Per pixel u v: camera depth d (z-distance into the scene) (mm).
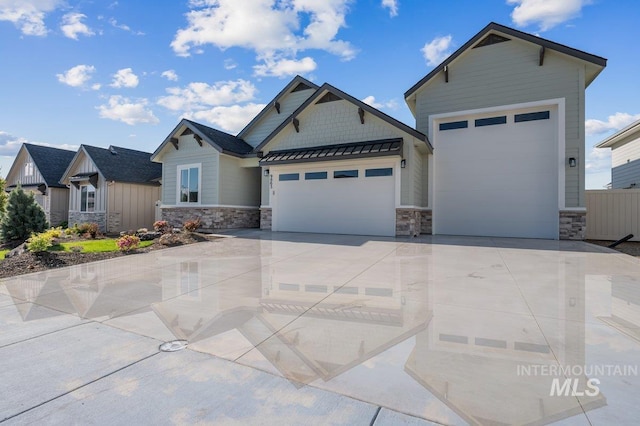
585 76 12148
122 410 2439
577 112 11945
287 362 3135
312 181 14164
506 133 13133
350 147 13070
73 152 26000
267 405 2459
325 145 14008
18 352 3445
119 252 9703
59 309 4828
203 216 16109
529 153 12781
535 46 12453
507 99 12898
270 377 2867
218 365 3102
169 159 17297
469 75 13508
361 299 5035
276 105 18969
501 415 2281
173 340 3697
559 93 12156
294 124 14500
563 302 4742
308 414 2342
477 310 4457
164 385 2768
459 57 13570
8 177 24609
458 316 4238
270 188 15055
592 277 6234
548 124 12508
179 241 11648
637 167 17234
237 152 16453
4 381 2879
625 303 4688
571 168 11984
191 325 4137
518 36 12414
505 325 3918
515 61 12781
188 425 2252
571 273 6562
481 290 5422
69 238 14070
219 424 2252
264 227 15250
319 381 2783
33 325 4207
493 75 13125
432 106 14070
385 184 12773
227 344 3564
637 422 2178
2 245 15016
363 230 13141
